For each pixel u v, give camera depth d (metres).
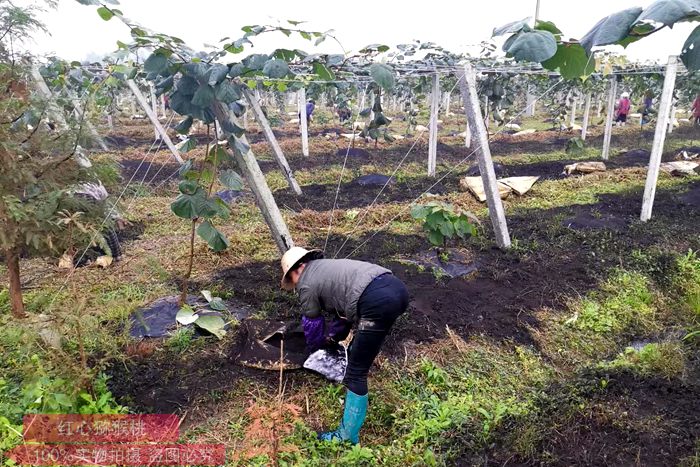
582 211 7.46
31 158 3.36
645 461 3.00
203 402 3.45
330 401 3.49
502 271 5.54
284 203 8.38
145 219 7.30
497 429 3.27
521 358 4.09
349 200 8.60
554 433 3.23
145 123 18.23
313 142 14.06
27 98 3.42
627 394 3.58
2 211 3.29
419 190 9.13
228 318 4.49
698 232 6.57
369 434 3.28
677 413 3.38
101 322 4.27
